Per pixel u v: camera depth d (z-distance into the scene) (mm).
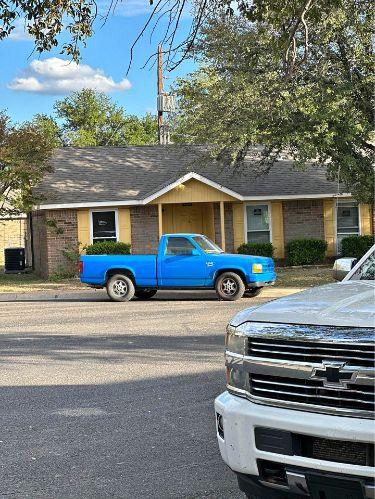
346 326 3480
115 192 26234
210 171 28000
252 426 3746
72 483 5168
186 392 7773
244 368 3857
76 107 62281
